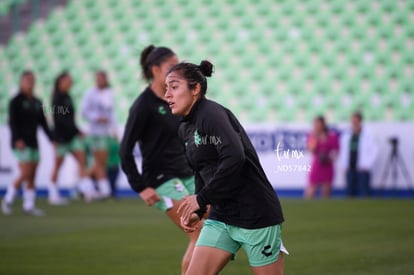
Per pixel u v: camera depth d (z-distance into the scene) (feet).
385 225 87.71
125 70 175.11
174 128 48.57
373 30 168.04
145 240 77.66
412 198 131.13
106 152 132.05
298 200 126.41
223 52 172.96
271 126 143.54
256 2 177.78
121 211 111.86
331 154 133.69
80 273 58.23
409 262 61.05
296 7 174.91
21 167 109.91
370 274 55.77
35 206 122.01
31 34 187.21
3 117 174.19
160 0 183.93
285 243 73.46
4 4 190.80
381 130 140.05
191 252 46.19
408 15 167.94
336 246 70.79
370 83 161.48
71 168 146.10
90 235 82.43
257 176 36.35
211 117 35.83
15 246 74.23
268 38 172.35
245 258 64.75
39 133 148.15
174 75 37.14
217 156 37.04
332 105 160.76
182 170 49.65
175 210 48.96
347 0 172.35
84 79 176.55
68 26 186.09
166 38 178.09
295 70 166.81
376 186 139.85
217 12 178.81
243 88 167.02
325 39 169.17
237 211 36.24
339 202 120.47
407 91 159.53
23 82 109.29
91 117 129.90
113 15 184.85
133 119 48.06
